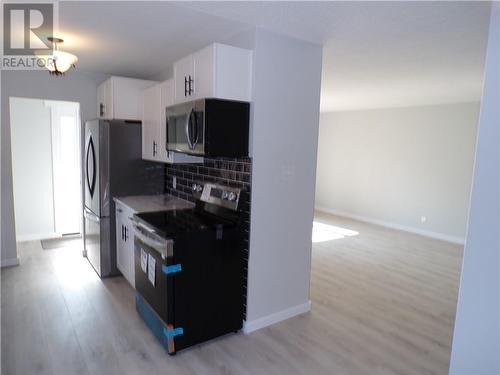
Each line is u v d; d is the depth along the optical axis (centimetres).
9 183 393
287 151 279
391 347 262
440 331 286
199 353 247
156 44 307
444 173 600
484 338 151
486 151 147
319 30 258
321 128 816
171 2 216
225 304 264
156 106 332
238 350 252
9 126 386
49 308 305
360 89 488
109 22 253
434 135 610
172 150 292
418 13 225
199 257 247
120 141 370
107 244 371
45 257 434
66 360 235
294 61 274
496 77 144
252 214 265
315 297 344
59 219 527
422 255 497
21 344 251
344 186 769
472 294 154
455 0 204
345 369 235
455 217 587
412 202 646
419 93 509
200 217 281
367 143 717
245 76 253
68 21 252
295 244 295
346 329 285
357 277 401
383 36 269
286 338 269
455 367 162
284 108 273
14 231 401
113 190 370
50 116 508
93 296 330
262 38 255
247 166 264
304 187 294
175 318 242
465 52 307
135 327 277
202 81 251
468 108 565
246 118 258
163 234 236
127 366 231
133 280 325
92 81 425
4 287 345
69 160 525
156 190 396
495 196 145
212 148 245
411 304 335
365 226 677
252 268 270
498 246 145
